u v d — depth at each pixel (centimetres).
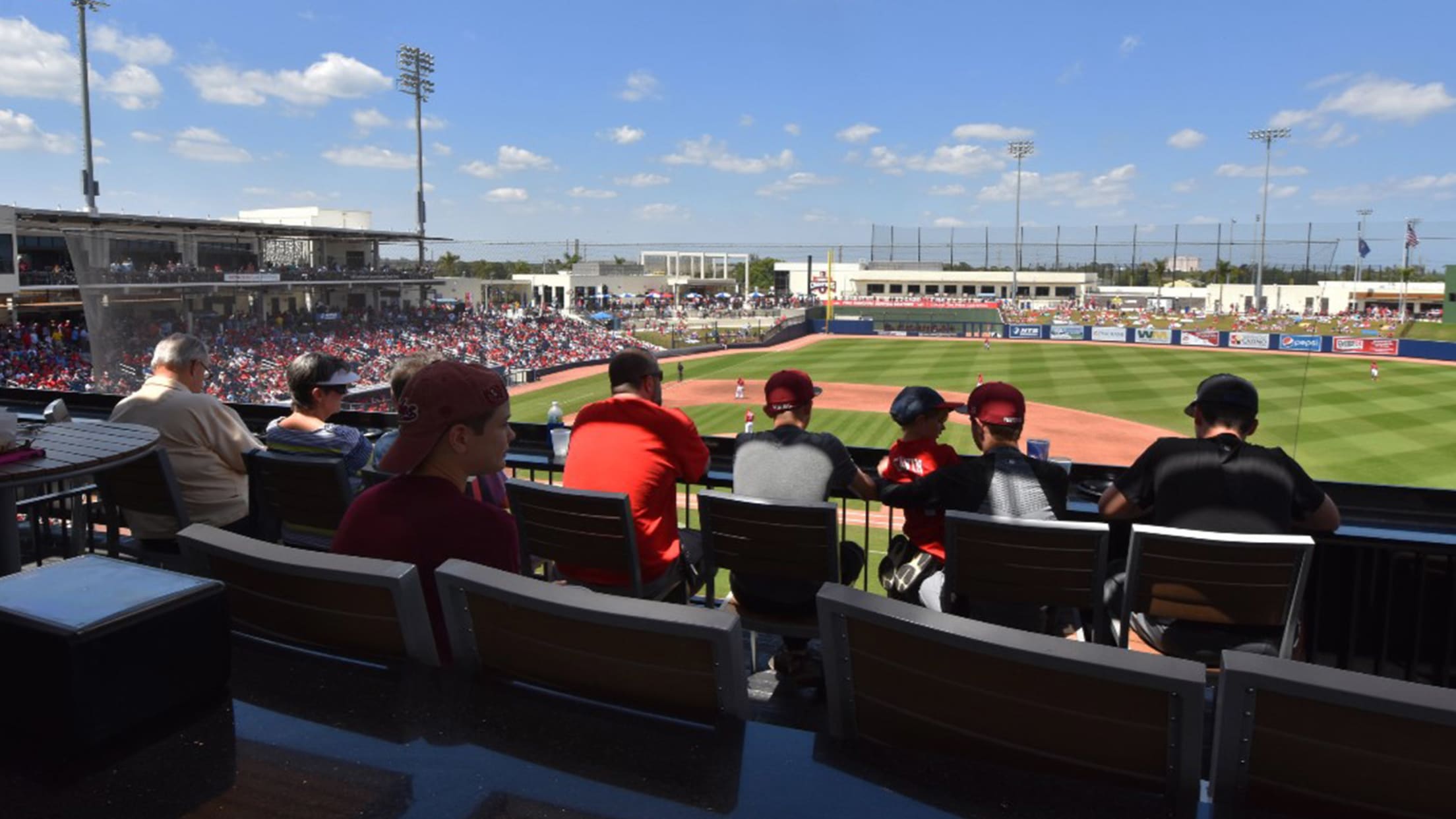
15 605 148
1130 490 332
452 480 215
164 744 147
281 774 139
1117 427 3106
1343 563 353
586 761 143
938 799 134
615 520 323
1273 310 6100
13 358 2988
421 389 210
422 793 134
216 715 157
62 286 3388
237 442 402
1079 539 294
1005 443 346
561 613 157
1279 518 307
